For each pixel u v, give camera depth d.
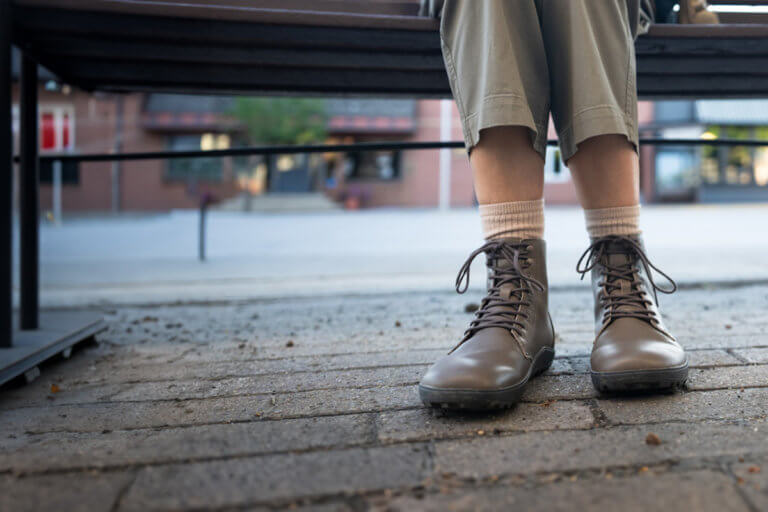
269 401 0.85
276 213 14.89
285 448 0.66
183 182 16.64
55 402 0.89
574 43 0.82
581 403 0.78
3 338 1.05
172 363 1.11
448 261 3.71
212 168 16.80
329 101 17.03
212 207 16.61
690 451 0.61
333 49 1.12
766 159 16.38
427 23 1.02
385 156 17.48
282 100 15.92
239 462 0.63
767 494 0.52
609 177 0.88
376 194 17.44
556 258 3.50
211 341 1.32
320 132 16.30
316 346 1.22
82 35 1.05
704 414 0.72
